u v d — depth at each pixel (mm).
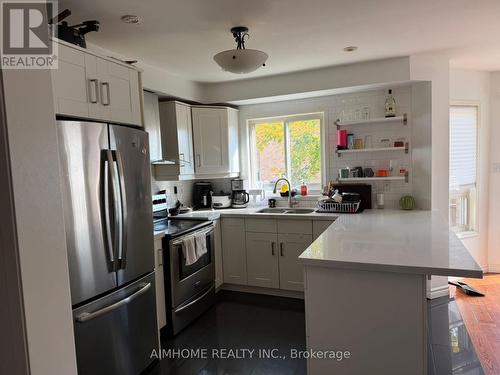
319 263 1843
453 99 4008
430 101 3365
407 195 3672
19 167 960
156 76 3328
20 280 962
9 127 937
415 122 3557
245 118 4309
